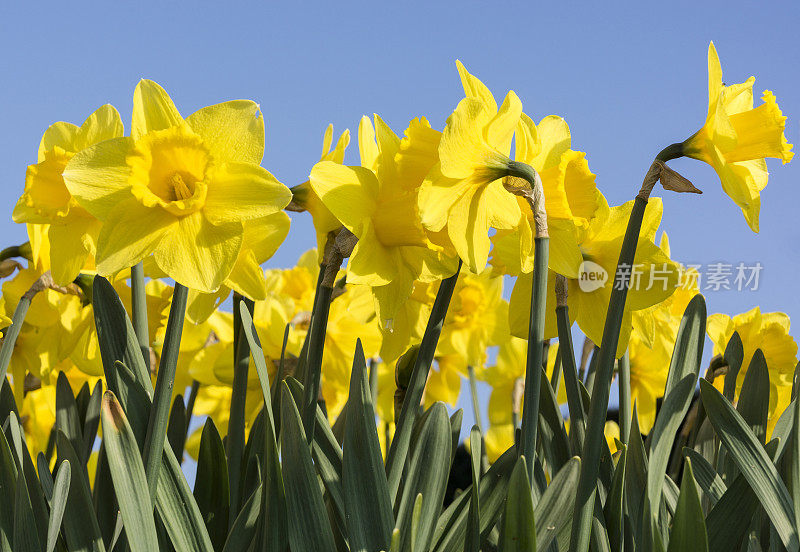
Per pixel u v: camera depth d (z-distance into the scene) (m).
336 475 1.43
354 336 2.32
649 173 1.25
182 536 1.29
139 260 1.25
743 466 1.31
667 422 1.35
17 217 1.51
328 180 1.29
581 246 1.69
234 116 1.33
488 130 1.25
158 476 1.23
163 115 1.34
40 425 2.48
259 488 1.43
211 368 2.12
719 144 1.28
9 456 1.36
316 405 1.34
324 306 1.34
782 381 2.12
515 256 1.61
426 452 1.37
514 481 1.12
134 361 1.45
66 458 1.32
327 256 1.50
